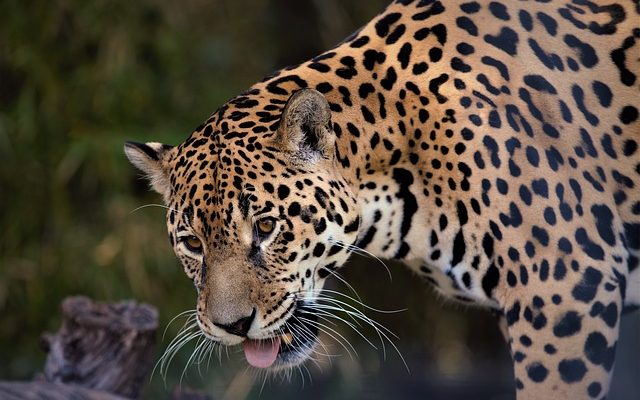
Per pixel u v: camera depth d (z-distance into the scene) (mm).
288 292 7492
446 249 7934
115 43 16766
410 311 20344
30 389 7512
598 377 7570
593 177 7828
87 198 17250
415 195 7969
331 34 18984
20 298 16781
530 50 7969
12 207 16828
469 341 20672
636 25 8227
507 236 7621
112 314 9984
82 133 16500
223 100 17312
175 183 7660
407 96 7949
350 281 20000
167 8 17281
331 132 7555
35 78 16656
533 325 7582
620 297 7664
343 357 18125
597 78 8094
